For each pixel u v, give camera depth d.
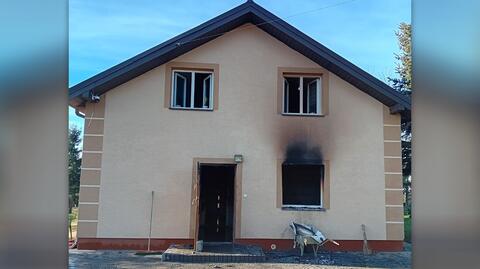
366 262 10.20
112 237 11.51
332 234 11.84
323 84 12.44
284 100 12.62
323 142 12.19
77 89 11.17
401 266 9.69
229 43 12.48
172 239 11.61
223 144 12.04
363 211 11.96
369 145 12.24
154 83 12.15
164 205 11.71
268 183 11.95
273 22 11.97
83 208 11.53
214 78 12.31
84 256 10.38
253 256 10.00
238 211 11.78
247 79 12.38
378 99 12.38
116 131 11.87
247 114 12.21
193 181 11.85
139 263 9.56
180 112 12.10
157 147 11.91
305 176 12.30
